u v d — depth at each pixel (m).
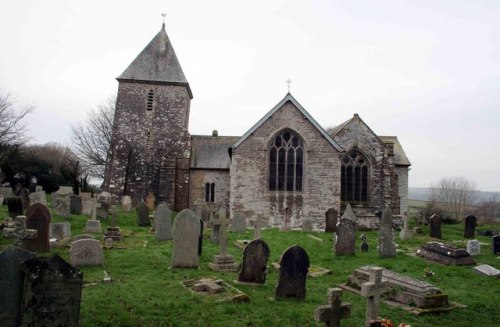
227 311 9.38
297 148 29.67
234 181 28.81
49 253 14.41
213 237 19.23
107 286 10.83
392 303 10.73
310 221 25.19
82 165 55.56
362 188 32.28
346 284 12.37
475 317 10.00
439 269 14.95
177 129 39.00
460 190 60.16
